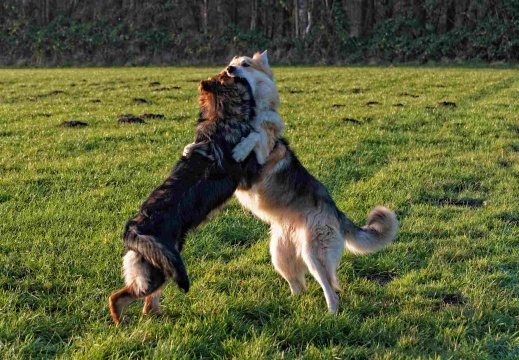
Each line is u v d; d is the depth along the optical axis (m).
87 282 4.85
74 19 36.47
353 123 12.09
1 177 7.80
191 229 4.23
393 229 4.98
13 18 36.09
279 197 4.93
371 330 4.25
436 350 3.99
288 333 4.14
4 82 19.83
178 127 11.35
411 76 21.86
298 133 11.02
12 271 5.01
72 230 6.01
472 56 31.66
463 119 12.55
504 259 5.58
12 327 4.00
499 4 31.12
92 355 3.67
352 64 32.47
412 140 10.77
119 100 15.13
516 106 14.26
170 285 4.89
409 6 33.09
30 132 10.75
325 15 33.75
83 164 8.53
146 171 8.35
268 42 34.72
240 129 4.75
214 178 4.42
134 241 3.85
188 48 34.59
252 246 5.94
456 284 5.05
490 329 4.29
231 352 3.88
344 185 8.05
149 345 3.96
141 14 35.50
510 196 7.43
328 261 4.74
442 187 7.98
